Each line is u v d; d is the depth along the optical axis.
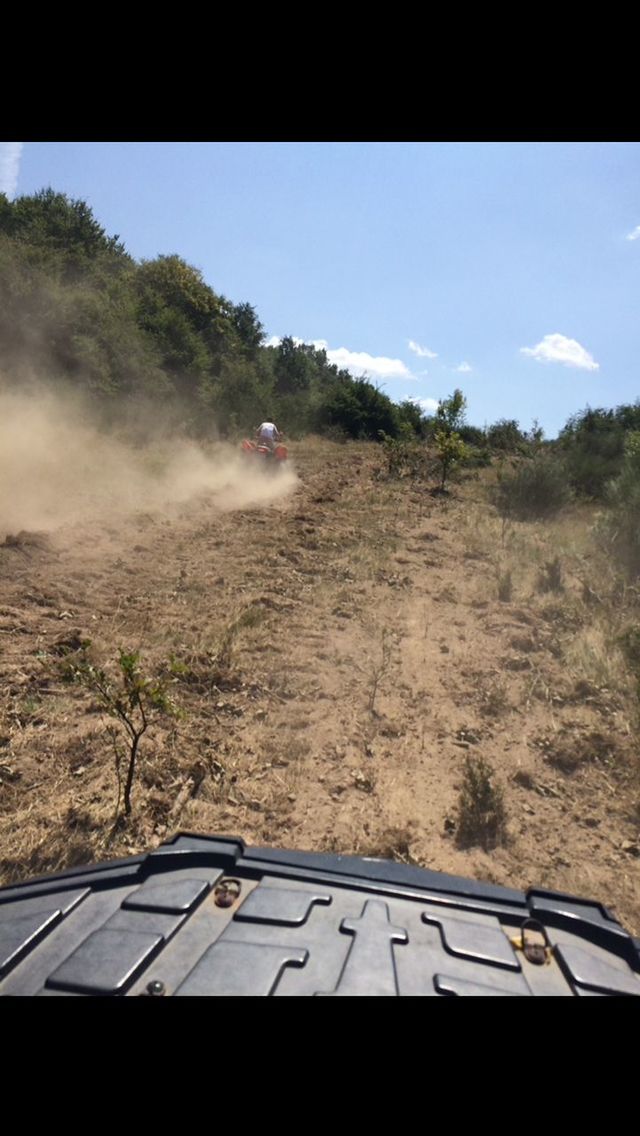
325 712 5.55
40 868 3.54
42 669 5.44
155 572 8.39
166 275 31.97
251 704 5.55
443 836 4.19
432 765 4.97
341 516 13.05
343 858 1.93
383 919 1.66
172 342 24.47
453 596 8.73
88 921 1.60
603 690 6.21
